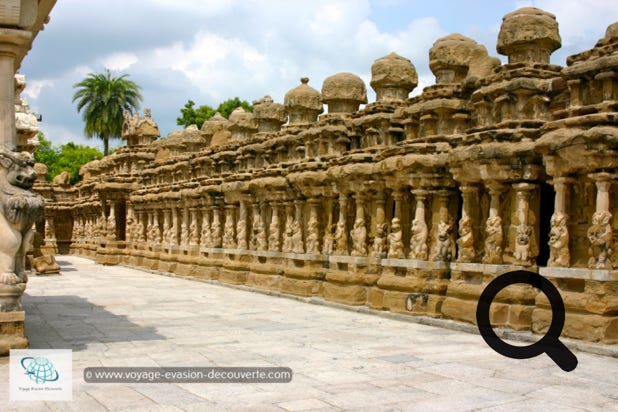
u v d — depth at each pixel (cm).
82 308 1742
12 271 1045
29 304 1834
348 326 1412
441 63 1557
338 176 1738
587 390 838
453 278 1421
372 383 873
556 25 1352
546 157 1174
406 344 1182
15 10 1045
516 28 1341
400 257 1593
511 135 1279
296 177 1927
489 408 752
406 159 1498
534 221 1290
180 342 1195
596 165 1099
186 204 2959
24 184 1050
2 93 1056
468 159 1330
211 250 2658
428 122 1565
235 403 770
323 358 1047
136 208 3694
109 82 6444
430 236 1541
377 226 1688
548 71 1329
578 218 1186
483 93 1377
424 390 836
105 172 4484
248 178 2361
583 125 1130
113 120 6475
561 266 1164
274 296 2083
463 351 1112
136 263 3575
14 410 736
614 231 1122
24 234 1055
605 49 1149
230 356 1059
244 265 2412
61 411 732
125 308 1747
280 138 2169
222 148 2731
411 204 1623
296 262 2041
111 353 1077
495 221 1328
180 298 2022
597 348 1061
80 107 6494
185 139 3212
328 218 1927
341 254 1802
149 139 3978
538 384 870
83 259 4631
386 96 1786
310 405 761
